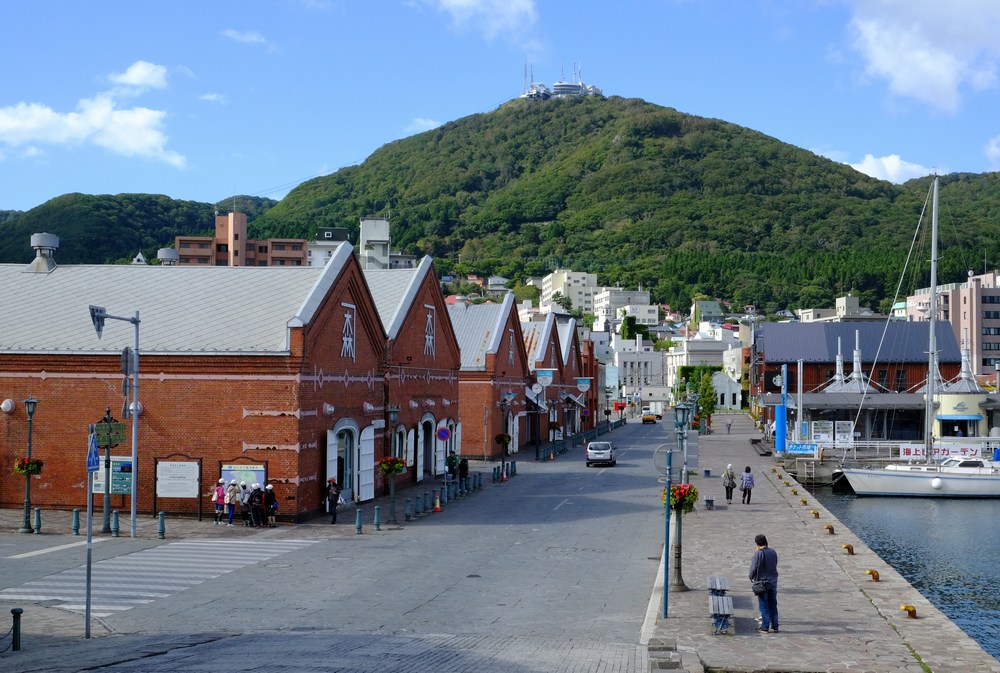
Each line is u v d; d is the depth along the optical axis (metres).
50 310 42.25
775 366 105.06
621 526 36.31
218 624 20.14
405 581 25.25
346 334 42.44
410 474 52.25
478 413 71.25
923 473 61.09
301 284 42.69
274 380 37.28
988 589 33.59
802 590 23.55
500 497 46.66
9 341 39.75
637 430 121.25
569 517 39.06
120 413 38.22
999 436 79.12
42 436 38.78
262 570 26.83
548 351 91.06
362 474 44.19
